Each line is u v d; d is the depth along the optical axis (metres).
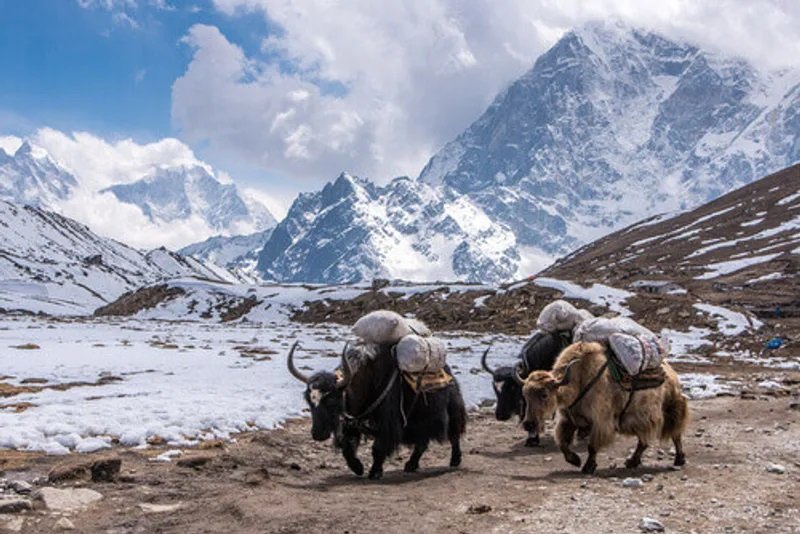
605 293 58.03
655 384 11.93
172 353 30.25
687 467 12.20
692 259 108.75
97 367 24.27
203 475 11.06
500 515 8.95
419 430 12.19
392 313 12.17
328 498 9.83
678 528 8.32
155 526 8.50
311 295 73.31
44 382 20.20
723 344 45.72
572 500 9.70
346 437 11.68
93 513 8.90
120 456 11.86
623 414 11.95
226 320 71.81
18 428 12.68
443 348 12.51
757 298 67.50
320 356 30.88
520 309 58.31
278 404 17.34
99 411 14.80
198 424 14.38
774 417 18.06
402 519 8.78
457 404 12.84
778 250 99.12
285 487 10.55
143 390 18.67
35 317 77.69
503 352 36.66
